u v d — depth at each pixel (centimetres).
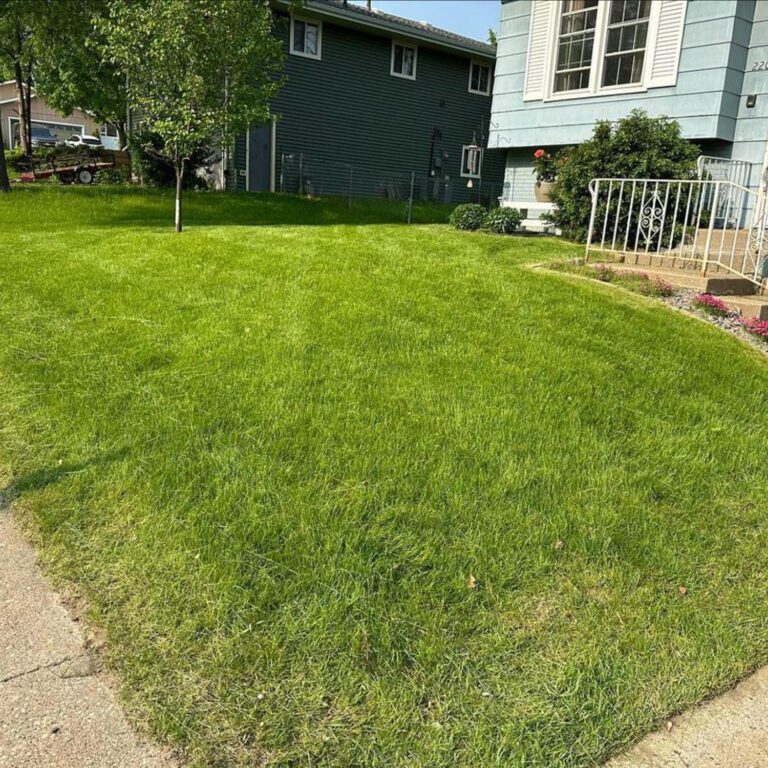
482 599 238
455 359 440
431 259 701
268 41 1034
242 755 180
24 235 897
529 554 262
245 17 930
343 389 390
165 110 914
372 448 329
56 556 257
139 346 451
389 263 668
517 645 219
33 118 3506
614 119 1065
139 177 1686
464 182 2367
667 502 307
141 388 392
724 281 675
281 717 190
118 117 2042
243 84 978
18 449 336
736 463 348
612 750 189
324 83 1961
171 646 213
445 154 2309
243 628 220
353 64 2011
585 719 196
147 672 204
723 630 234
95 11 1460
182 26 865
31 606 232
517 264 739
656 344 507
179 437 336
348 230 920
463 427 352
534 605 238
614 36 1055
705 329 567
